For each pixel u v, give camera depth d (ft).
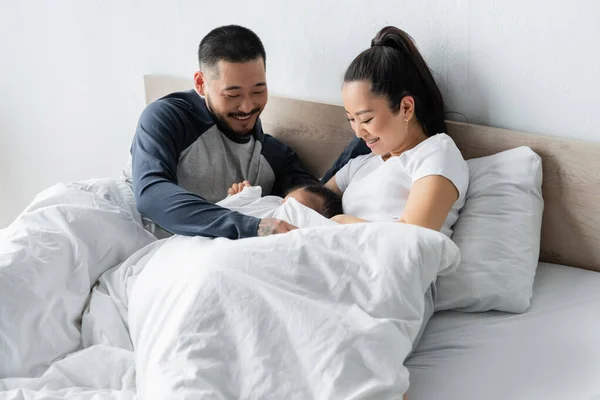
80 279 5.02
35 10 7.88
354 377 3.88
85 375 4.46
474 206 5.24
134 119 7.77
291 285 4.29
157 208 5.26
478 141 5.59
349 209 5.46
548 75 5.23
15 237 4.97
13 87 8.46
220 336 4.14
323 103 6.29
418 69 5.30
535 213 5.22
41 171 8.78
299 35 6.28
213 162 6.09
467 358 4.50
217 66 5.60
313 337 4.00
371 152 5.84
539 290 5.14
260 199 5.52
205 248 4.84
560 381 4.21
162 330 4.37
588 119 5.17
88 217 5.24
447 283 4.97
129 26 7.31
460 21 5.44
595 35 4.94
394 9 5.71
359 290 4.26
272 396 3.89
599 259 5.32
